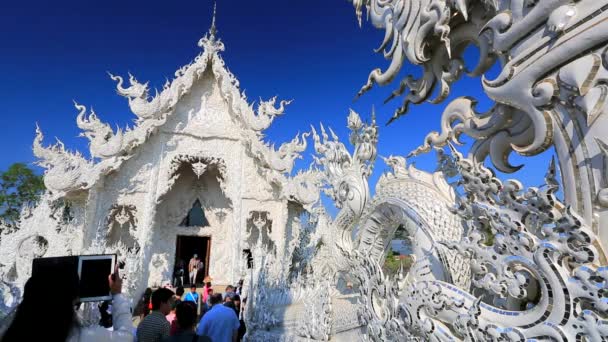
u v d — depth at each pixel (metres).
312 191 18.73
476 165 3.63
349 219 6.57
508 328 3.30
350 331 6.01
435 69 4.83
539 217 3.14
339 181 6.80
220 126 20.23
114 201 17.59
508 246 3.36
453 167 5.12
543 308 3.10
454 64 4.58
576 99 3.00
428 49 4.80
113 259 2.83
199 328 5.46
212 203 21.48
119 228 19.34
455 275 4.42
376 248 6.02
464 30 4.44
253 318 10.14
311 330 7.08
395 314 4.57
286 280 13.55
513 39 3.46
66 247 14.81
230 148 20.19
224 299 9.62
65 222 16.42
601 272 2.71
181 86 19.42
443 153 5.10
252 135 19.34
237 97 19.78
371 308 5.18
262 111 19.36
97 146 16.39
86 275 2.68
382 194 5.77
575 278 2.88
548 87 3.11
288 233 20.17
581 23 2.93
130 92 17.64
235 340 5.55
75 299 2.16
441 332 3.90
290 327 8.48
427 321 4.02
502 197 3.42
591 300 2.79
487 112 4.07
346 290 7.46
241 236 19.06
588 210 2.96
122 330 2.44
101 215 17.14
